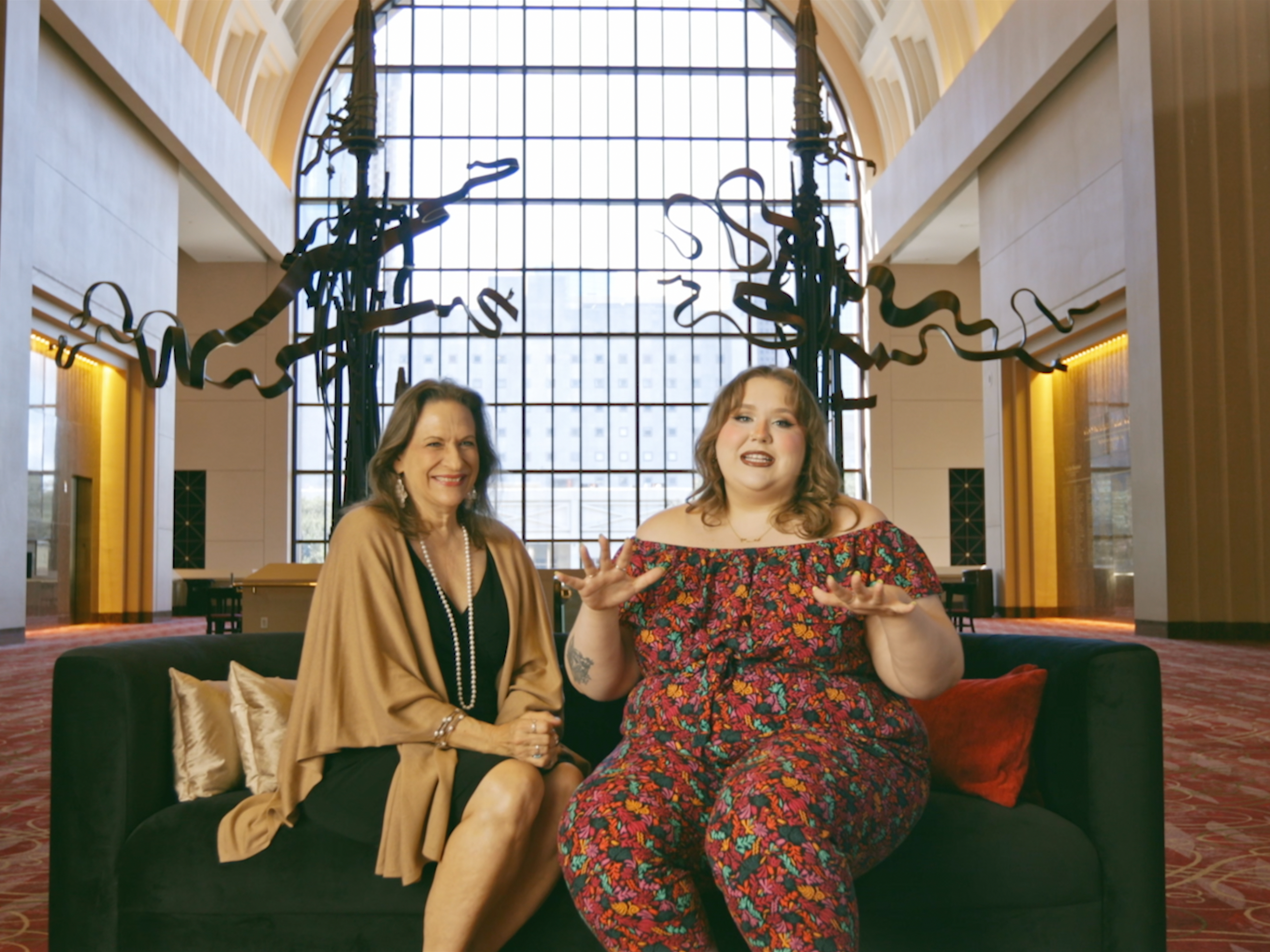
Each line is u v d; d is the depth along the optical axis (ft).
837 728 5.75
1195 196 37.96
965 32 55.72
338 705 6.47
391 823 6.13
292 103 65.41
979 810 6.48
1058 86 46.26
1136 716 6.35
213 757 7.00
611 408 65.36
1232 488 37.24
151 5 47.19
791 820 4.95
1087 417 50.01
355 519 6.91
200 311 65.57
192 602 62.75
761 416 6.41
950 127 55.36
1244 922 8.39
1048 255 47.80
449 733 6.24
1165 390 37.60
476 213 65.92
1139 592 39.06
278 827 6.40
